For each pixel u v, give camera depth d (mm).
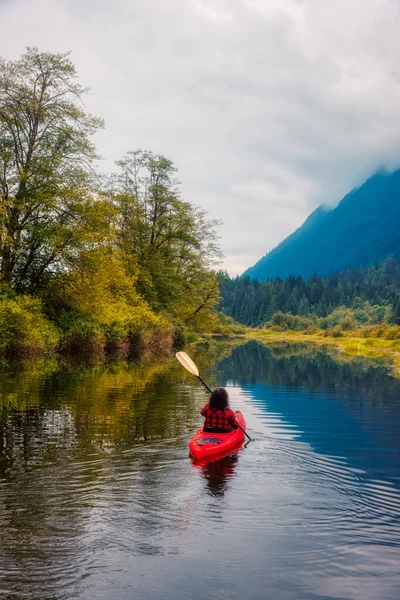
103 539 4758
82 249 25188
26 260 25672
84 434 8906
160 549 4590
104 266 27109
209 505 5656
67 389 14234
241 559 4434
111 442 8367
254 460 7512
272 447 8359
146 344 32188
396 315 143750
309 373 22359
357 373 22578
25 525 5035
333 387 17031
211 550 4594
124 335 29969
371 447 8430
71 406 11625
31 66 24703
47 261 25625
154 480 6484
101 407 11625
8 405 11523
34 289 26516
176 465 7148
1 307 20969
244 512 5469
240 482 6469
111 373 18922
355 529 5090
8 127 24078
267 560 4426
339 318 143875
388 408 12531
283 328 139625
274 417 11203
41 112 24562
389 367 26406
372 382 18734
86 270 26016
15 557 4391
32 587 3941
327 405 12992
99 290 27297
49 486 6164
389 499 5941
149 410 11391
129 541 4730
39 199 23672
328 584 4051
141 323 31688
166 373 19859
